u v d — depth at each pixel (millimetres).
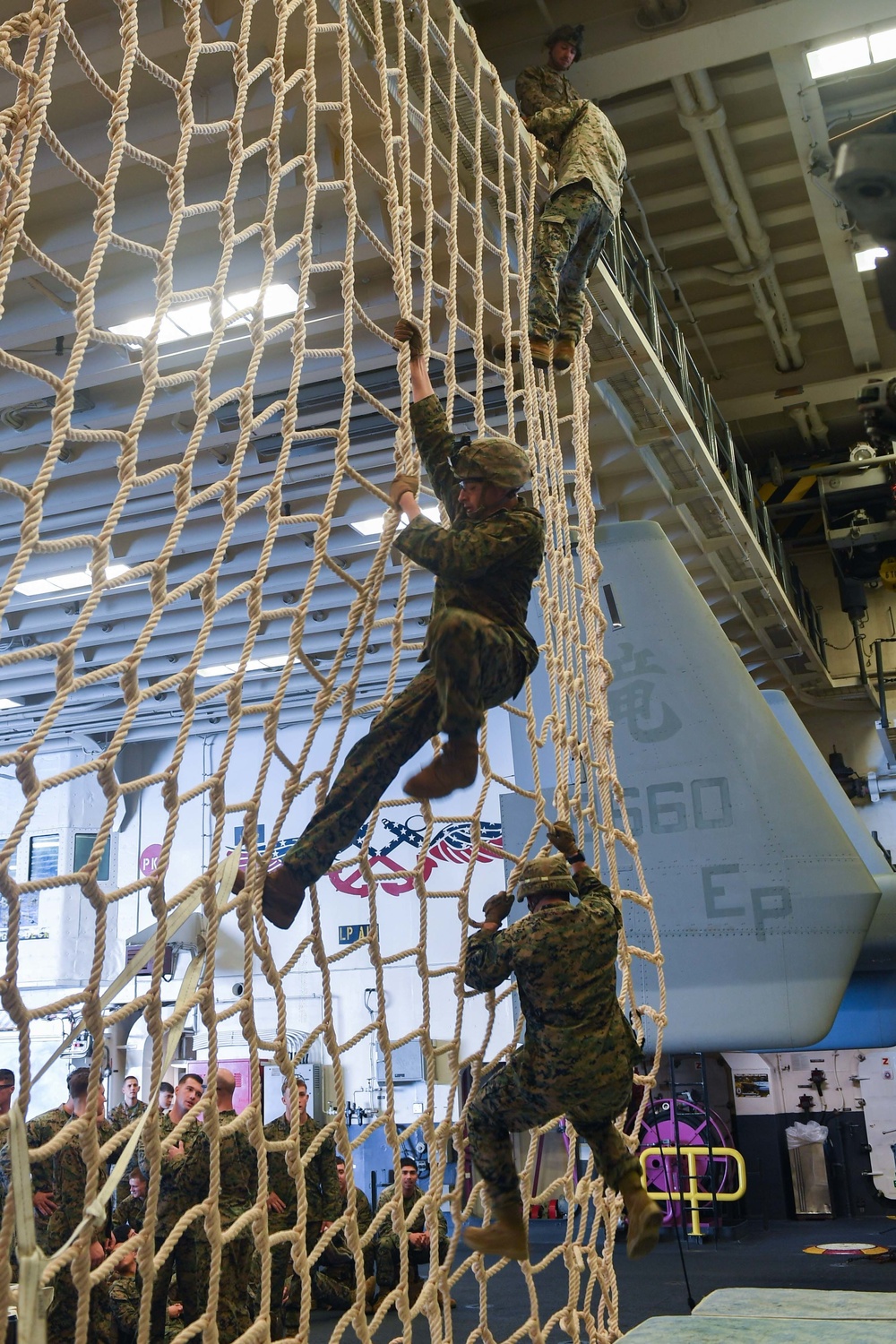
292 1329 7074
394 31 5473
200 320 8617
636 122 11695
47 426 10094
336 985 15828
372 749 2799
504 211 4980
